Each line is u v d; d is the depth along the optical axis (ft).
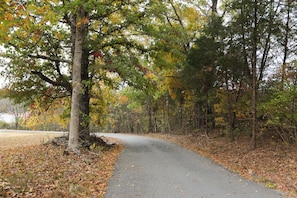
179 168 33.73
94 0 35.99
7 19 16.72
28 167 28.73
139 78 47.37
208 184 25.66
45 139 79.66
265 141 48.42
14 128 193.67
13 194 18.79
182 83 69.00
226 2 64.75
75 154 38.93
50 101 55.67
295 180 26.91
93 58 54.95
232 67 49.75
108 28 50.26
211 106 71.15
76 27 42.50
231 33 46.73
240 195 22.08
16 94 50.65
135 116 159.22
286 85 39.04
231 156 42.83
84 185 24.57
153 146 61.26
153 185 25.20
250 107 49.73
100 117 65.21
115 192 22.90
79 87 41.96
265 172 31.19
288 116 38.65
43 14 20.92
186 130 90.99
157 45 52.80
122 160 40.32
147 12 47.50
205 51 53.42
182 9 74.74
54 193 20.67
